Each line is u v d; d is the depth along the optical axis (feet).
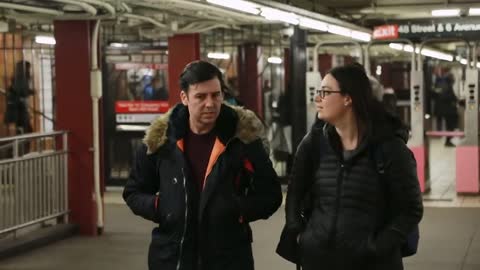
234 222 14.19
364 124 14.10
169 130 14.42
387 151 13.89
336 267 14.06
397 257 14.30
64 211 34.99
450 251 31.71
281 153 49.96
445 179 54.54
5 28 36.01
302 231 14.67
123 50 50.26
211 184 14.02
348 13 45.32
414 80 46.14
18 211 31.68
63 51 34.96
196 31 43.37
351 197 14.02
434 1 41.16
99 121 35.96
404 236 13.88
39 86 55.11
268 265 29.25
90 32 34.81
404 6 42.45
